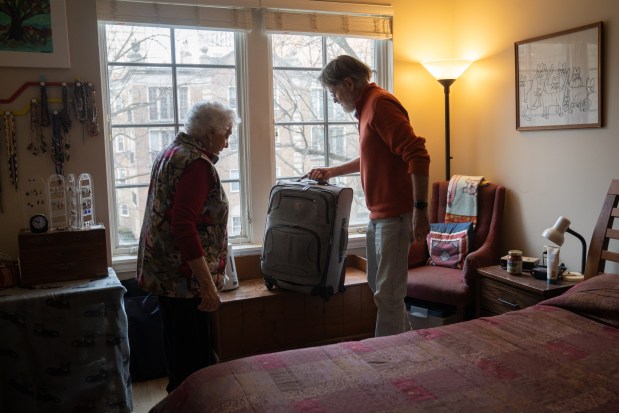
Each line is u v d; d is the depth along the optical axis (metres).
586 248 2.91
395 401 1.39
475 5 3.53
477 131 3.59
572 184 2.97
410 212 2.34
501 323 1.94
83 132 2.85
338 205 2.76
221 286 2.06
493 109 3.45
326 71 2.38
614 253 2.54
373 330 3.21
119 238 3.17
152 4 2.99
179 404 1.49
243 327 2.90
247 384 1.49
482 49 3.50
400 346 1.75
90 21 2.82
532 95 3.15
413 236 2.39
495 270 2.89
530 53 3.14
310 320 3.05
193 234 1.86
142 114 3.14
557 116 3.01
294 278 2.85
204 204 1.95
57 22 2.72
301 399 1.40
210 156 2.03
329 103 3.55
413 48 3.65
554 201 3.08
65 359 2.34
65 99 2.78
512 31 3.28
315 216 2.78
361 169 2.42
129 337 2.83
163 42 3.14
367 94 2.34
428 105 3.75
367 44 3.62
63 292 2.32
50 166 2.79
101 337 2.38
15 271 2.44
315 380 1.51
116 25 3.04
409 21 3.62
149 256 1.97
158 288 1.96
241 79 3.30
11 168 2.71
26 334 2.28
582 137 2.90
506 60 3.33
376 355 1.68
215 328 2.91
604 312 1.95
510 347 1.73
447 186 3.60
